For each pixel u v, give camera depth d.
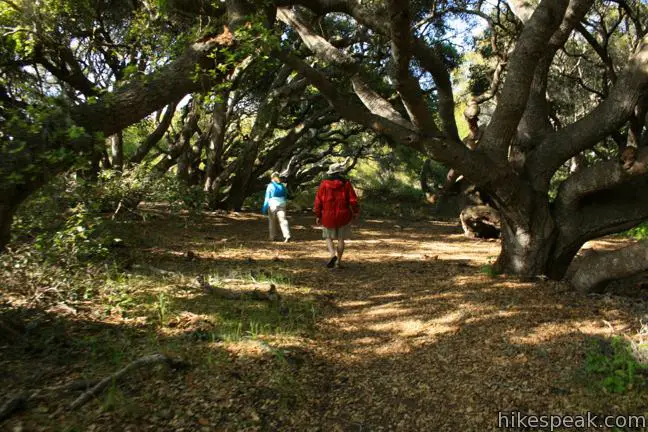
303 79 15.34
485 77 17.06
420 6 11.26
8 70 7.82
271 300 5.43
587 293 5.54
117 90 4.35
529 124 6.60
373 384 3.73
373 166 31.12
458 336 4.45
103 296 4.98
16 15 8.02
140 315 4.60
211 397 3.25
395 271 7.26
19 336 3.79
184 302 5.12
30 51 7.77
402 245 10.63
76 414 2.88
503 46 14.10
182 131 15.73
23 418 2.78
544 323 4.59
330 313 5.29
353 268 7.57
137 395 3.16
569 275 7.05
